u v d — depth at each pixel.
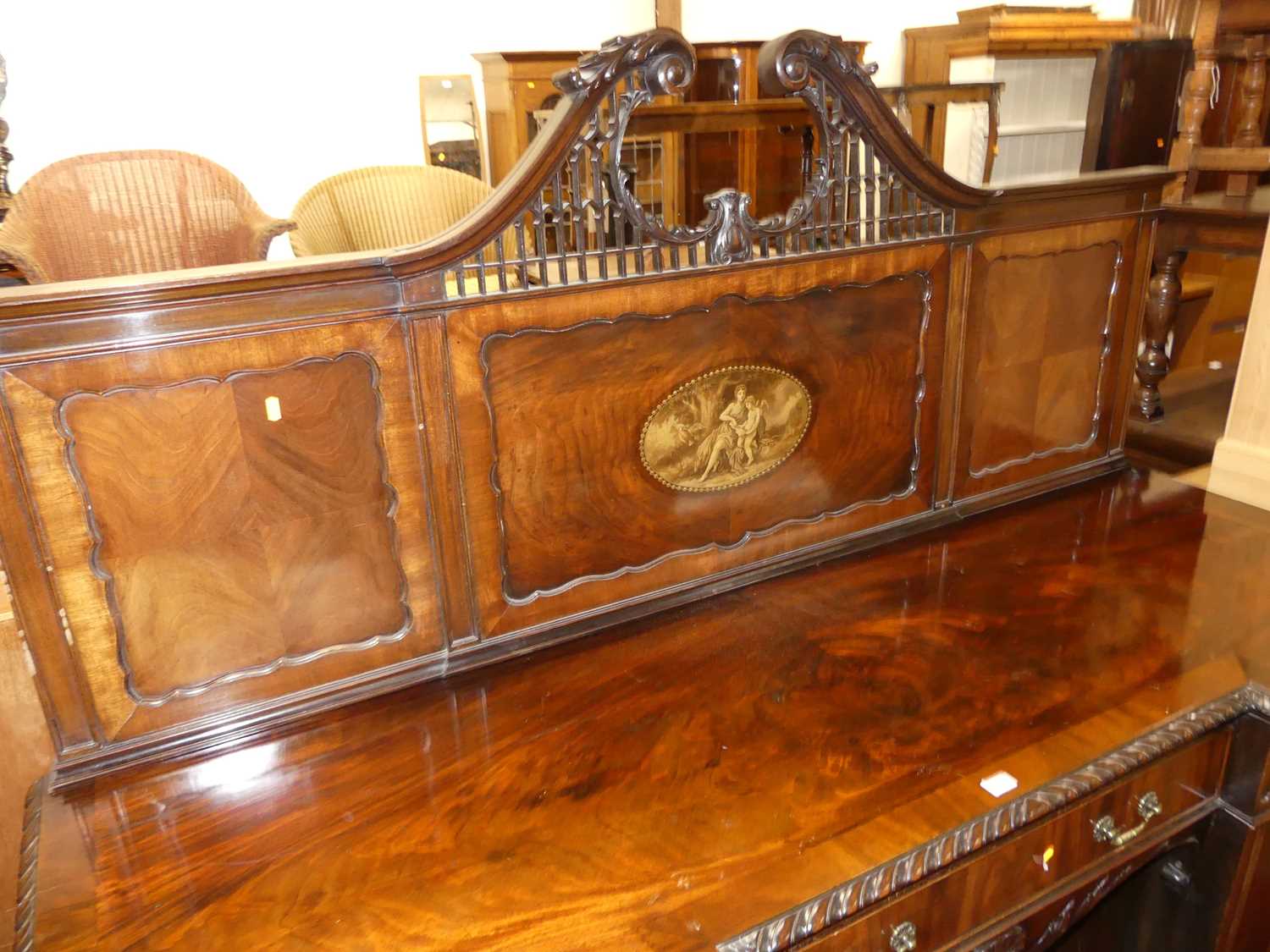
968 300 1.77
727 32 4.54
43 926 1.04
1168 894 1.58
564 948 1.00
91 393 1.13
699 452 1.58
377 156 3.93
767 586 1.71
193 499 1.22
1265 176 3.86
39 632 1.19
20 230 2.21
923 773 1.25
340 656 1.39
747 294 1.52
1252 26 2.62
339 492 1.31
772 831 1.15
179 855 1.14
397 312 1.27
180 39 3.45
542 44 4.15
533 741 1.32
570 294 1.37
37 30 3.22
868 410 1.74
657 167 3.93
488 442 1.38
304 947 1.00
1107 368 2.07
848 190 1.57
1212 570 1.75
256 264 1.21
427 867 1.11
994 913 1.24
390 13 3.79
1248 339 2.14
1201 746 1.39
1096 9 4.92
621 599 1.59
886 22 4.80
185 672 1.29
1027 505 2.03
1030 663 1.48
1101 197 1.88
